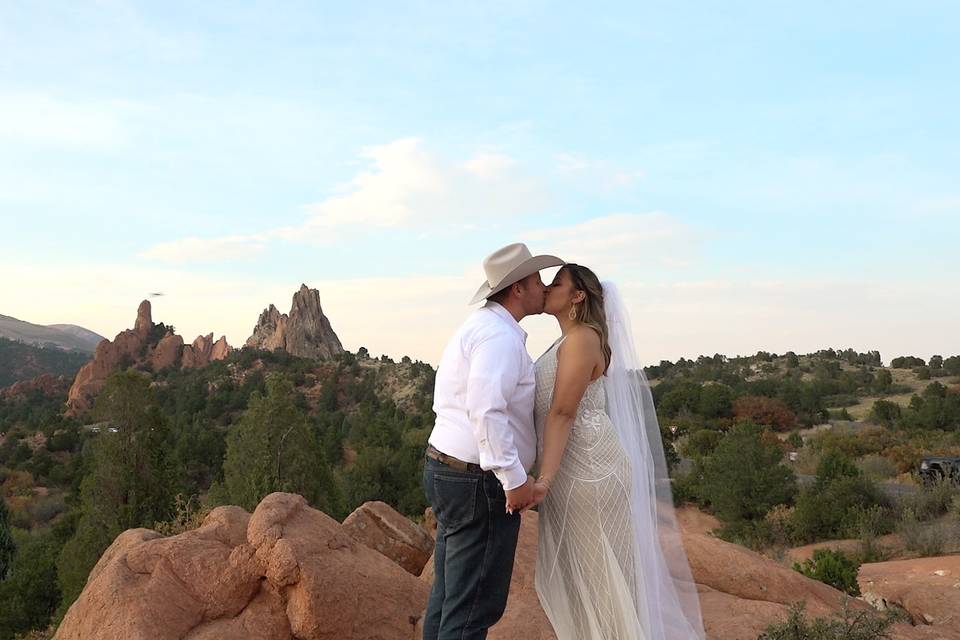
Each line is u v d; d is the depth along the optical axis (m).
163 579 4.26
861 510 22.95
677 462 39.50
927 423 57.25
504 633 4.44
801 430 69.56
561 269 3.56
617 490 3.50
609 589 3.46
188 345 193.75
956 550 17.25
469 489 3.14
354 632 4.38
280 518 4.68
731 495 27.86
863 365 126.31
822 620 4.50
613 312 3.76
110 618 4.01
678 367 133.75
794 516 24.27
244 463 24.98
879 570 14.07
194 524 12.77
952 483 24.16
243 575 4.38
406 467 44.25
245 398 133.88
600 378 3.62
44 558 29.59
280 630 4.27
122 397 27.73
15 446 104.31
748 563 5.89
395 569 4.98
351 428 96.50
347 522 6.69
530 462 3.36
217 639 4.04
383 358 185.00
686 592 3.97
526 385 3.29
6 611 27.11
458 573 3.22
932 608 6.65
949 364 111.94
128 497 27.39
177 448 71.06
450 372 3.21
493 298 3.38
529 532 6.04
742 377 118.31
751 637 4.75
